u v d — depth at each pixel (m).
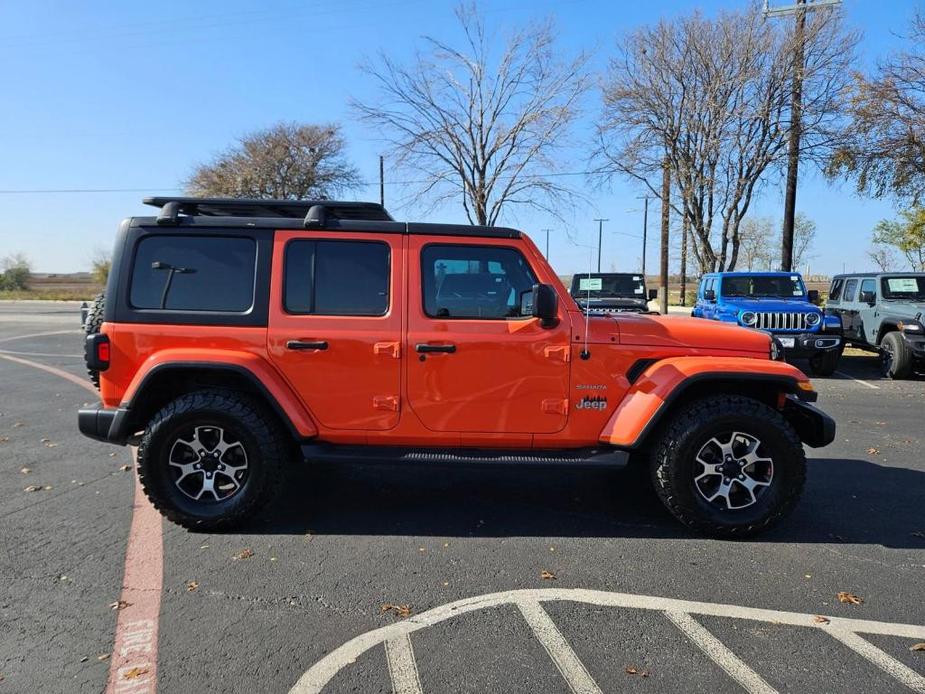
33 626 3.14
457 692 2.64
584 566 3.84
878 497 5.12
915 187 15.97
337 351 4.32
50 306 36.12
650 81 20.81
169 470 4.30
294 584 3.59
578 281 16.06
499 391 4.36
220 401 4.26
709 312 13.48
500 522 4.56
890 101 15.48
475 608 3.33
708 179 20.69
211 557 3.94
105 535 4.27
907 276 12.73
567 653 2.93
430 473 5.71
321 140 39.72
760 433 4.15
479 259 4.41
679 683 2.71
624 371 4.38
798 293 13.27
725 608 3.35
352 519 4.60
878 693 2.66
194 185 39.66
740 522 4.17
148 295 4.38
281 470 4.36
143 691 2.65
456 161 18.59
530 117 18.00
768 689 2.68
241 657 2.89
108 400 4.40
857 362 14.45
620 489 5.30
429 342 4.32
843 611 3.33
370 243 4.39
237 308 4.36
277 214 4.83
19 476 5.54
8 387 10.12
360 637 3.05
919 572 3.79
